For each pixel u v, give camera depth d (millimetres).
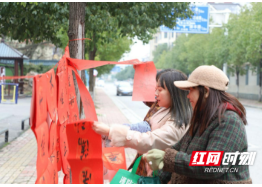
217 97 1708
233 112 1670
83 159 1944
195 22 18016
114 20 8523
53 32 8812
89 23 8055
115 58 22547
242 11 23969
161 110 2287
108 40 9039
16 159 5855
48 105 1807
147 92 2850
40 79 1637
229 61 25562
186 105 2143
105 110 16234
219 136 1620
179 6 9141
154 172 2121
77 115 2686
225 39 24781
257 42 19828
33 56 33906
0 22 8266
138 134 1980
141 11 8414
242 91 32031
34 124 1547
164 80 2174
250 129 10609
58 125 2193
